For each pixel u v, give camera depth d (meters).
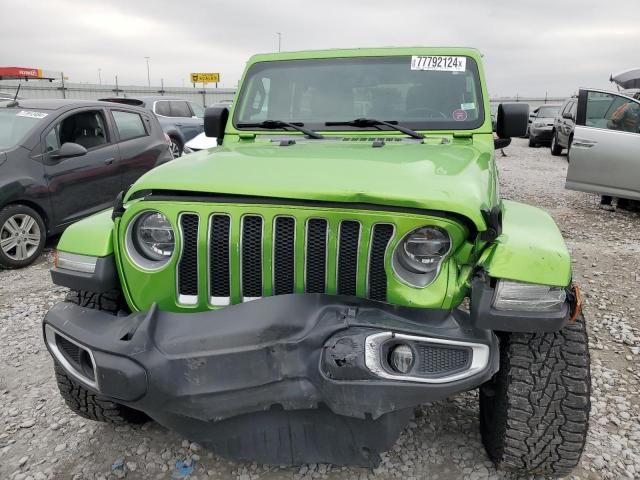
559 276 1.97
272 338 1.95
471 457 2.64
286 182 2.10
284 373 1.96
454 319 2.02
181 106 13.31
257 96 3.71
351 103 3.55
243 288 2.17
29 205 5.72
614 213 8.27
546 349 2.16
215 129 3.75
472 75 3.52
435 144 3.21
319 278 2.11
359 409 1.92
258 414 2.09
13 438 2.85
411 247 2.04
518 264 1.98
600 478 2.51
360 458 2.20
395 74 3.57
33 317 4.39
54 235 6.45
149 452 2.73
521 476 2.49
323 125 3.50
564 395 2.14
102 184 6.49
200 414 2.00
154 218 2.24
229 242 2.13
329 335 1.94
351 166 2.29
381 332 1.91
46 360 3.69
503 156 16.83
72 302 2.53
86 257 2.36
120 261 2.30
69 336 2.12
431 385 1.91
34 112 6.10
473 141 3.34
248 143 3.42
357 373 1.89
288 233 2.11
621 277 5.27
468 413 2.99
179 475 2.57
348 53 3.70
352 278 2.09
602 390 3.26
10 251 5.59
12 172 5.51
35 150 5.77
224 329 1.98
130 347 1.97
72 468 2.62
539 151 18.58
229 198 2.13
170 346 1.98
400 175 2.17
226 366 1.95
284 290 2.15
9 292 4.97
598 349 3.80
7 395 3.27
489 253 2.05
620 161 7.58
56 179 5.91
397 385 1.89
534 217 2.42
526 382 2.16
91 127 6.58
